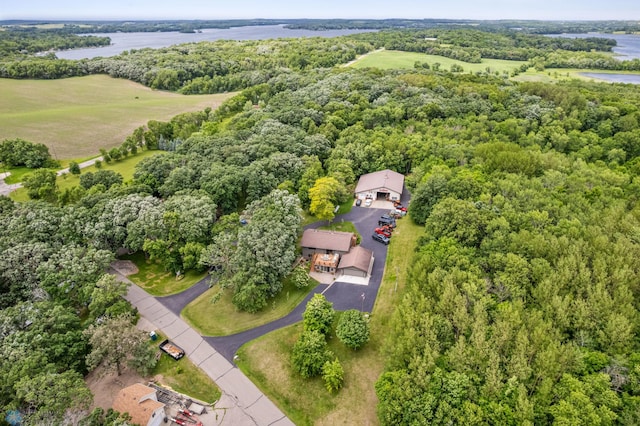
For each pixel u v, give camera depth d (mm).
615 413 38094
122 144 126812
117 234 69938
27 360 44062
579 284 52938
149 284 68500
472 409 39031
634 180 85750
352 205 93750
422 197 82250
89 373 51000
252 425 45281
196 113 151375
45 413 39250
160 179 90688
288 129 113688
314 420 45938
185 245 69875
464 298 50500
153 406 43750
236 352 54875
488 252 61406
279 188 86500
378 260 73875
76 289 59125
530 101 136000
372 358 53406
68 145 131250
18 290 59031
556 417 37562
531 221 67188
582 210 72188
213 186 81312
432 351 45031
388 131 115938
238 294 59156
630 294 49500
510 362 42719
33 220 67750
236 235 70000
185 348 55406
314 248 74000
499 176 85688
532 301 52656
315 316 56219
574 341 46219
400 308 52562
